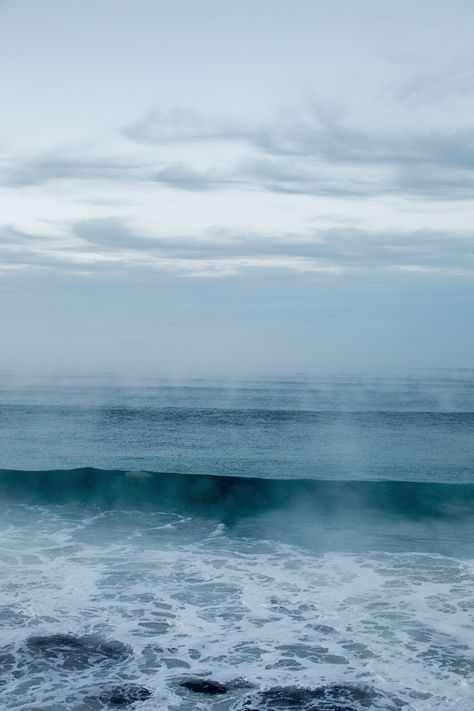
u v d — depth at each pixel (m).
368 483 15.68
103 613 8.16
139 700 6.13
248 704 6.07
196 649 7.19
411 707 6.00
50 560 10.29
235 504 14.31
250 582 9.35
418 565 10.20
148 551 10.90
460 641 7.36
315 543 11.56
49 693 6.24
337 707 6.02
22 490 15.13
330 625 7.82
